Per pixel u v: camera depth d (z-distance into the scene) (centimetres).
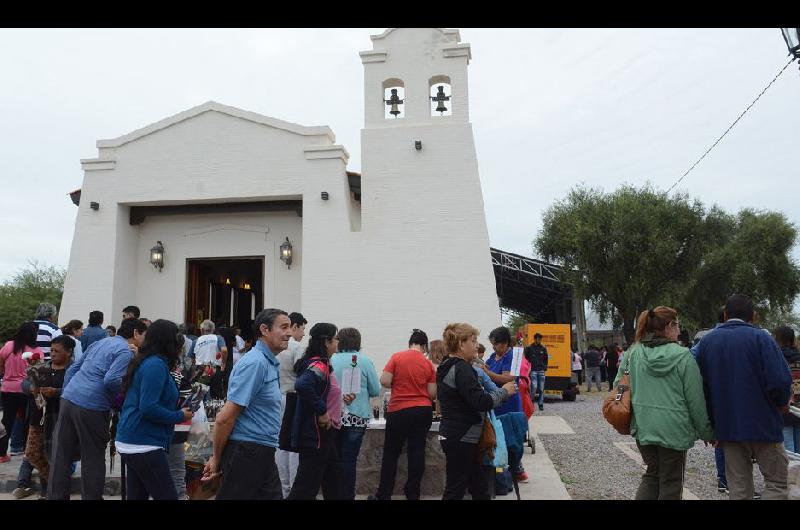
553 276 2997
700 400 461
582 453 928
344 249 1205
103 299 1236
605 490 707
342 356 628
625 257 2750
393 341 1171
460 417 504
